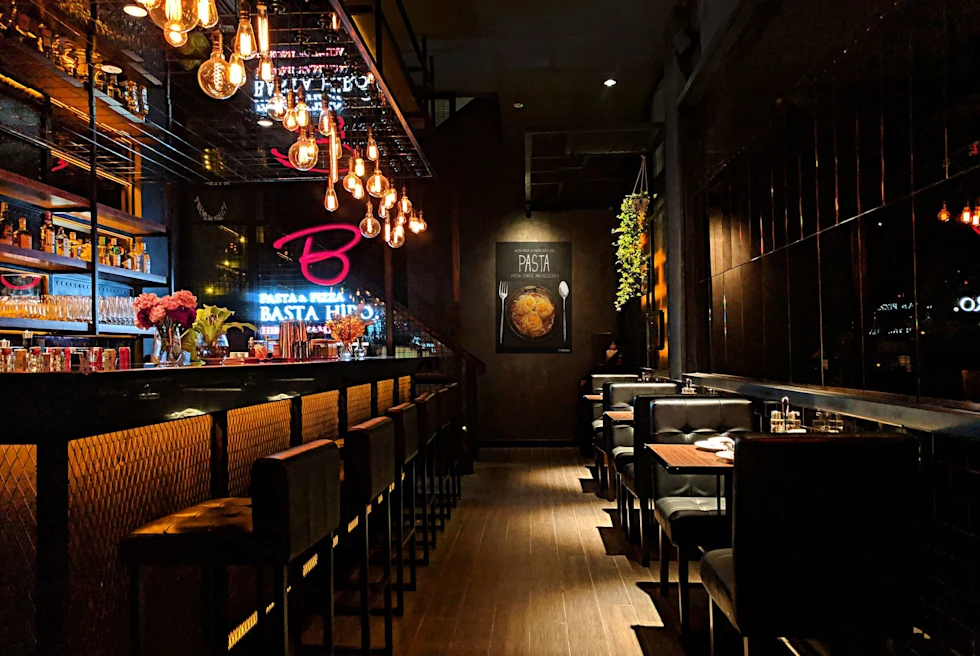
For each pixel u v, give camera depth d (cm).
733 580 237
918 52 295
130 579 220
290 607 330
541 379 1106
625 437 633
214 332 457
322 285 972
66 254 593
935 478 258
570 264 1112
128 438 248
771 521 232
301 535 218
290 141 700
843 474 231
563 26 645
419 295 1091
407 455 383
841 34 355
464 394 870
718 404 425
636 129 713
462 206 1111
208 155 730
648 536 452
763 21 441
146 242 820
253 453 353
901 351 315
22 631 213
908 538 232
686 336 657
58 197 565
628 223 939
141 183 772
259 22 373
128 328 637
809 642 306
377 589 314
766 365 486
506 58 711
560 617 365
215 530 216
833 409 339
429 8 608
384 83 469
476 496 694
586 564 461
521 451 1037
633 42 677
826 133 381
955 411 244
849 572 232
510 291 1112
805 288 419
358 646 327
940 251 286
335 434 493
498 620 362
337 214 1042
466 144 1110
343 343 614
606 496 689
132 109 612
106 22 453
